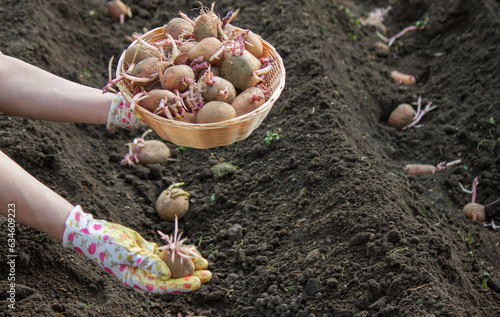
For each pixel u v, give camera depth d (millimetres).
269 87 1461
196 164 1837
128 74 1393
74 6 2186
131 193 1763
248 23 2145
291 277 1496
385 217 1517
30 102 1496
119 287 1519
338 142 1714
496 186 1788
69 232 1333
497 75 1977
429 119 2014
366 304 1408
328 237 1535
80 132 1858
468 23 2164
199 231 1685
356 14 2596
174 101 1351
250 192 1713
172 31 1470
